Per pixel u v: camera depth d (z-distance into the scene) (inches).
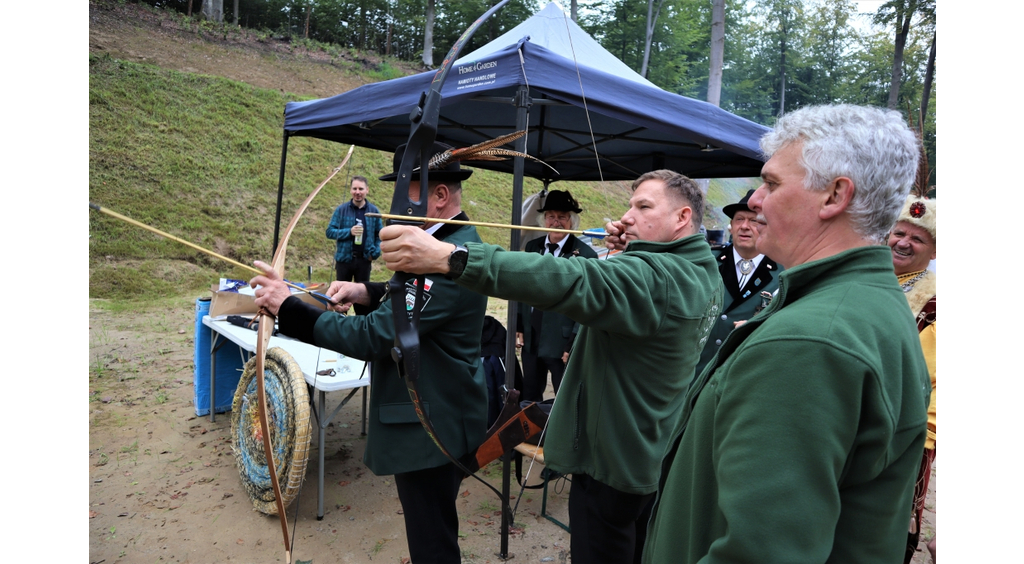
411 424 68.6
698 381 39.6
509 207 510.6
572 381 68.1
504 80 96.5
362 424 140.3
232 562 89.2
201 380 144.3
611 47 913.5
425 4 1124.5
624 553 66.6
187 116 443.2
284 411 96.9
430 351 68.6
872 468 27.9
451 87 106.5
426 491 70.9
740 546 27.3
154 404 151.9
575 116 155.6
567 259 51.7
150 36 569.9
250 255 361.1
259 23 1098.7
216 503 105.9
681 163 195.9
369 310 75.5
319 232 398.0
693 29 946.7
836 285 31.4
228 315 136.4
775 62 1168.8
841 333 27.9
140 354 196.9
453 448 69.9
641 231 64.3
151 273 316.5
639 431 61.6
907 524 31.0
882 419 27.2
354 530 99.2
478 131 175.8
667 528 37.6
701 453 34.9
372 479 117.4
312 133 174.7
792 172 33.8
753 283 106.2
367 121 144.6
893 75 722.2
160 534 95.6
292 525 99.9
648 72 896.3
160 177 381.1
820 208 32.8
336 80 661.9
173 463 120.5
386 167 495.2
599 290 51.8
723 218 610.5
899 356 28.6
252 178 416.8
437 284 65.3
